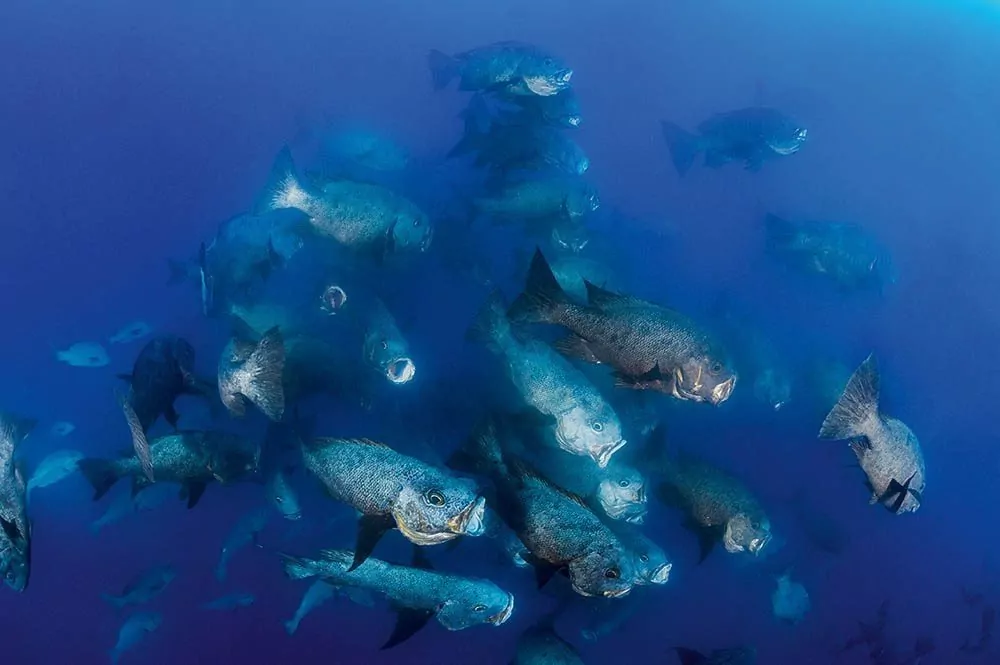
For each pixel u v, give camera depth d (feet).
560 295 16.24
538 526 13.47
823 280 40.96
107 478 18.38
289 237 24.76
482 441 14.65
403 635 15.15
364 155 30.89
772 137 28.84
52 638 25.81
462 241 28.68
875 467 15.58
